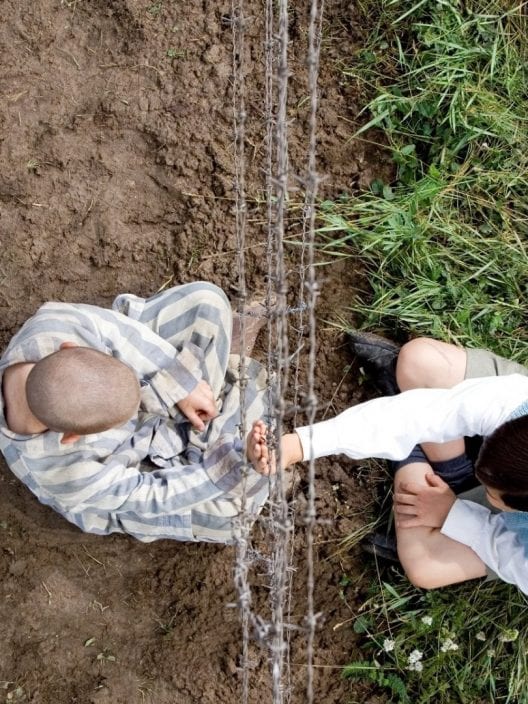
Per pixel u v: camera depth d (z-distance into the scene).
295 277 2.20
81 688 2.14
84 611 2.16
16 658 2.14
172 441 2.02
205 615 2.15
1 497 2.14
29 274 2.17
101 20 2.19
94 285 2.19
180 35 2.18
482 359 2.04
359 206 2.19
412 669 2.12
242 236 1.91
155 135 2.19
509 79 2.21
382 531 2.19
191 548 2.15
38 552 2.15
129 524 1.96
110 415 1.54
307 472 2.19
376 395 2.22
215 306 1.95
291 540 2.15
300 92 2.21
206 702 2.14
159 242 2.20
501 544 1.89
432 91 2.19
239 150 2.17
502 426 1.62
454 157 2.23
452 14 2.20
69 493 1.81
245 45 2.18
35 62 2.17
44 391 1.51
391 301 2.20
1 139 2.16
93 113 2.19
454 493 2.02
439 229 2.19
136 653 2.16
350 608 2.20
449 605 2.13
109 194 2.19
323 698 2.18
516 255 2.22
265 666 2.15
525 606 2.12
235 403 2.06
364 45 2.23
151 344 1.90
